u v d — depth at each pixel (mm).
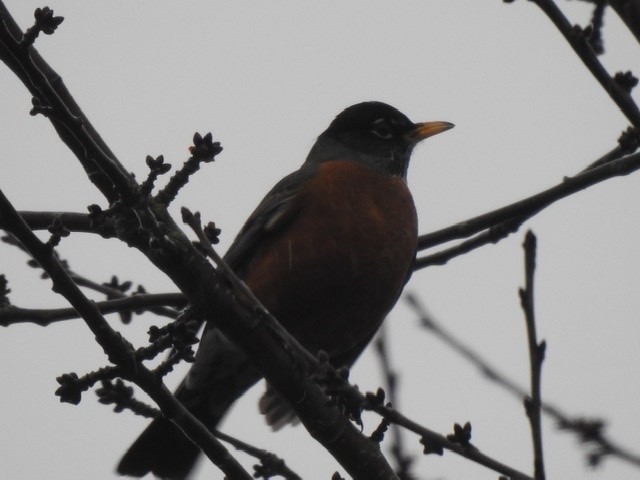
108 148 8242
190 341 7414
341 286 10695
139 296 10016
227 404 10617
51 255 7133
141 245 7406
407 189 11383
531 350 6297
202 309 7781
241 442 8938
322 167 11234
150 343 7410
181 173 7418
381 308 11016
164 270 7594
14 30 8438
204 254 8234
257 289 10656
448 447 6504
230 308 7785
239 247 10758
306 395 8148
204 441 7848
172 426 10250
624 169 9648
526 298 6328
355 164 11336
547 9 8750
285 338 6980
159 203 7469
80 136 7000
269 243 10789
